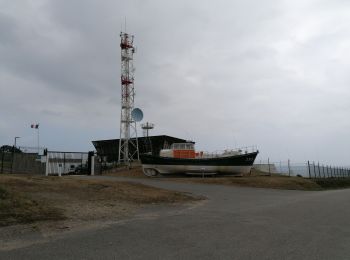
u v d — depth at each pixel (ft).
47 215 37.58
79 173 136.77
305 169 172.14
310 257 23.93
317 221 38.83
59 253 24.53
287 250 25.72
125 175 136.77
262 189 93.91
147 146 196.75
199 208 50.08
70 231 31.81
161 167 131.34
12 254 24.17
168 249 25.80
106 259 23.16
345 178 184.96
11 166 113.50
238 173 134.72
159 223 36.52
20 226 32.60
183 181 105.50
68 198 50.11
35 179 65.82
